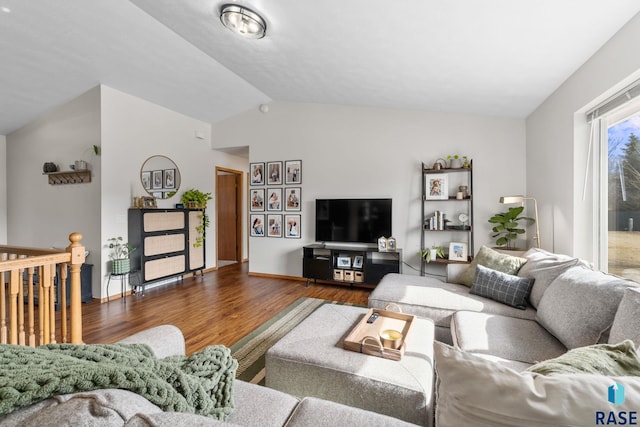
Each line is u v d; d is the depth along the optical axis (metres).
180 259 4.61
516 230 3.47
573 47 2.16
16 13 2.62
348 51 2.72
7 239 4.55
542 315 1.89
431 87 3.26
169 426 0.56
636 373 0.78
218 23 2.74
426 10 1.92
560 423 0.56
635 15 1.79
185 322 3.10
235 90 4.48
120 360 0.95
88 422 0.55
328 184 4.72
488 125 3.98
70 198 3.99
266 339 2.69
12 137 4.50
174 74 3.83
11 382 0.64
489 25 1.98
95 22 2.82
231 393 1.08
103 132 3.77
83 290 3.69
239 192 6.44
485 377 0.65
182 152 4.93
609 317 1.45
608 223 2.40
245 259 6.59
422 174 4.18
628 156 2.18
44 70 3.35
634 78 1.90
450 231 4.11
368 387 1.39
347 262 4.41
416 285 2.85
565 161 2.76
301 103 4.86
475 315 2.13
